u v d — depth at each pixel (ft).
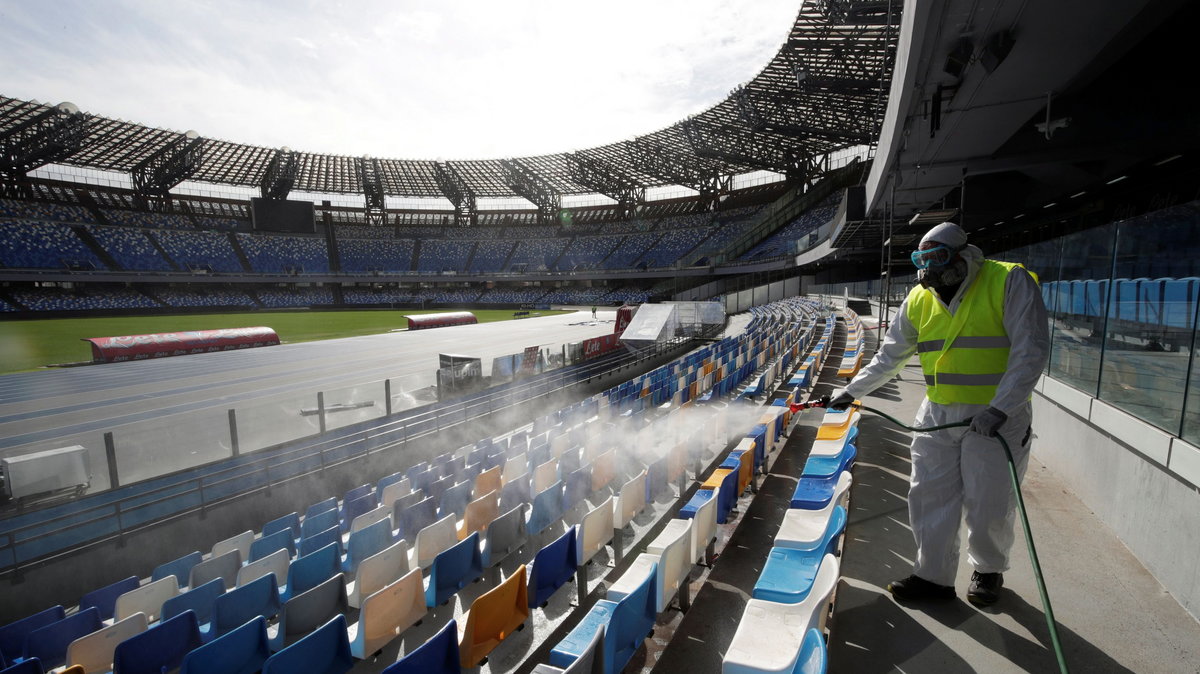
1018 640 10.24
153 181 218.59
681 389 39.93
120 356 84.28
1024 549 13.80
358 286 258.98
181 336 90.99
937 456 11.17
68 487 27.55
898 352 12.00
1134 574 12.51
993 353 10.41
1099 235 17.15
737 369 46.24
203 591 17.17
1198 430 11.44
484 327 138.62
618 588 14.01
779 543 14.06
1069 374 19.24
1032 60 22.68
